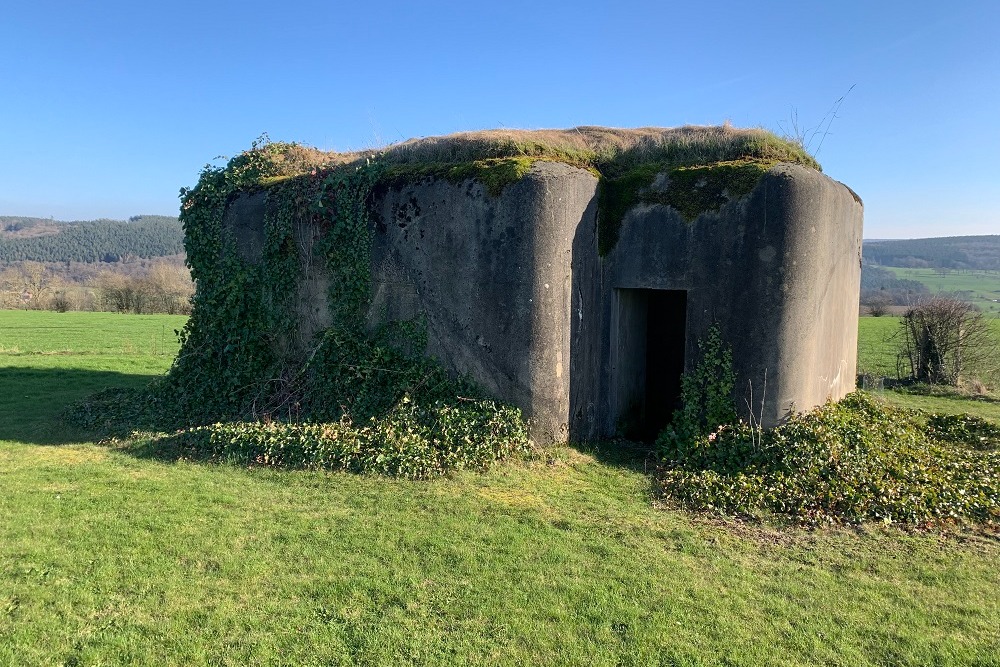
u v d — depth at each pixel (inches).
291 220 353.1
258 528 209.3
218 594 168.4
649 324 397.1
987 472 261.9
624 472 278.2
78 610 160.2
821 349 306.3
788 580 182.9
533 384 290.5
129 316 1521.9
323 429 287.7
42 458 291.4
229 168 394.3
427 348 312.7
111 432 333.4
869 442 268.4
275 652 144.7
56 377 545.6
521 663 142.5
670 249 301.6
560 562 189.5
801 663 144.6
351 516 220.5
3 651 142.9
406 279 318.7
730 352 286.5
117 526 209.2
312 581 175.3
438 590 171.9
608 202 321.1
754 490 241.9
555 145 321.1
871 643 152.7
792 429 272.8
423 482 253.8
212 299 373.7
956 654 148.6
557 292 291.4
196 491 243.3
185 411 353.1
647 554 196.4
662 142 333.4
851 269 363.6
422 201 312.8
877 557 199.5
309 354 341.1
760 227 279.1
